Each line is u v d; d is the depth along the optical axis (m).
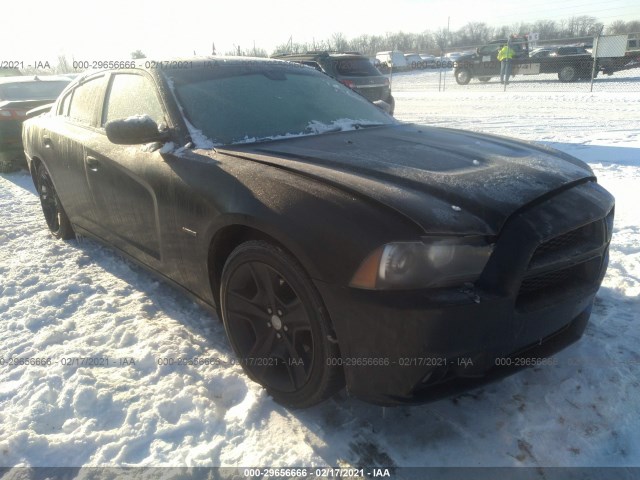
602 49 15.73
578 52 20.55
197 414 2.30
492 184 2.15
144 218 2.99
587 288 2.23
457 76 23.03
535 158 2.57
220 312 2.70
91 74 3.97
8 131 7.31
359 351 1.94
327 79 3.74
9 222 5.29
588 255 2.18
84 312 3.25
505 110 12.81
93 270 3.92
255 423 2.25
